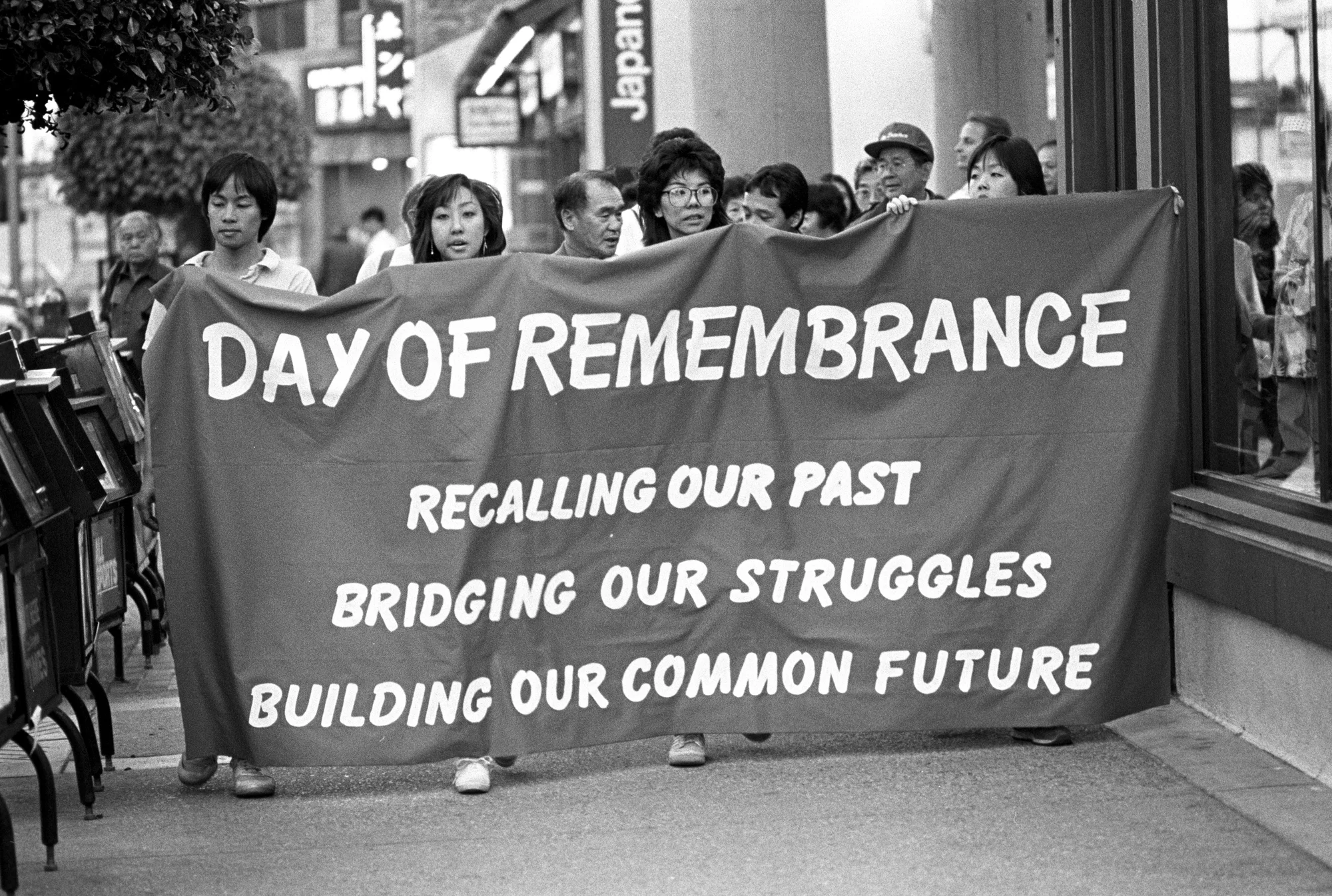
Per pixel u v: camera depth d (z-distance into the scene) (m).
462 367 6.30
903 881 5.27
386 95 38.47
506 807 6.17
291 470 6.29
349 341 6.29
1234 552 6.61
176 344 6.27
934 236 6.45
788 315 6.44
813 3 13.34
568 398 6.36
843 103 18.08
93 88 7.12
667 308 6.39
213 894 5.32
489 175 39.75
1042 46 14.12
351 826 6.00
